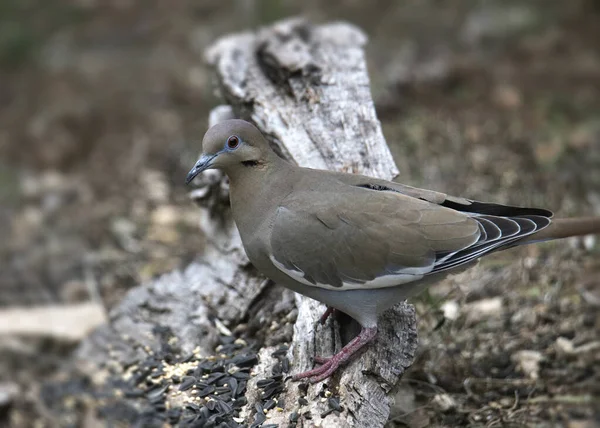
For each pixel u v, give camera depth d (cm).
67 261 1494
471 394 950
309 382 821
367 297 818
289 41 1206
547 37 1864
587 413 915
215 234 1105
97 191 1642
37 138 1802
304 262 819
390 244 802
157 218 1481
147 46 2059
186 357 961
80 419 1102
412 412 924
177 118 1797
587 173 1393
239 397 869
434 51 1867
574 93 1678
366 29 1986
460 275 1129
